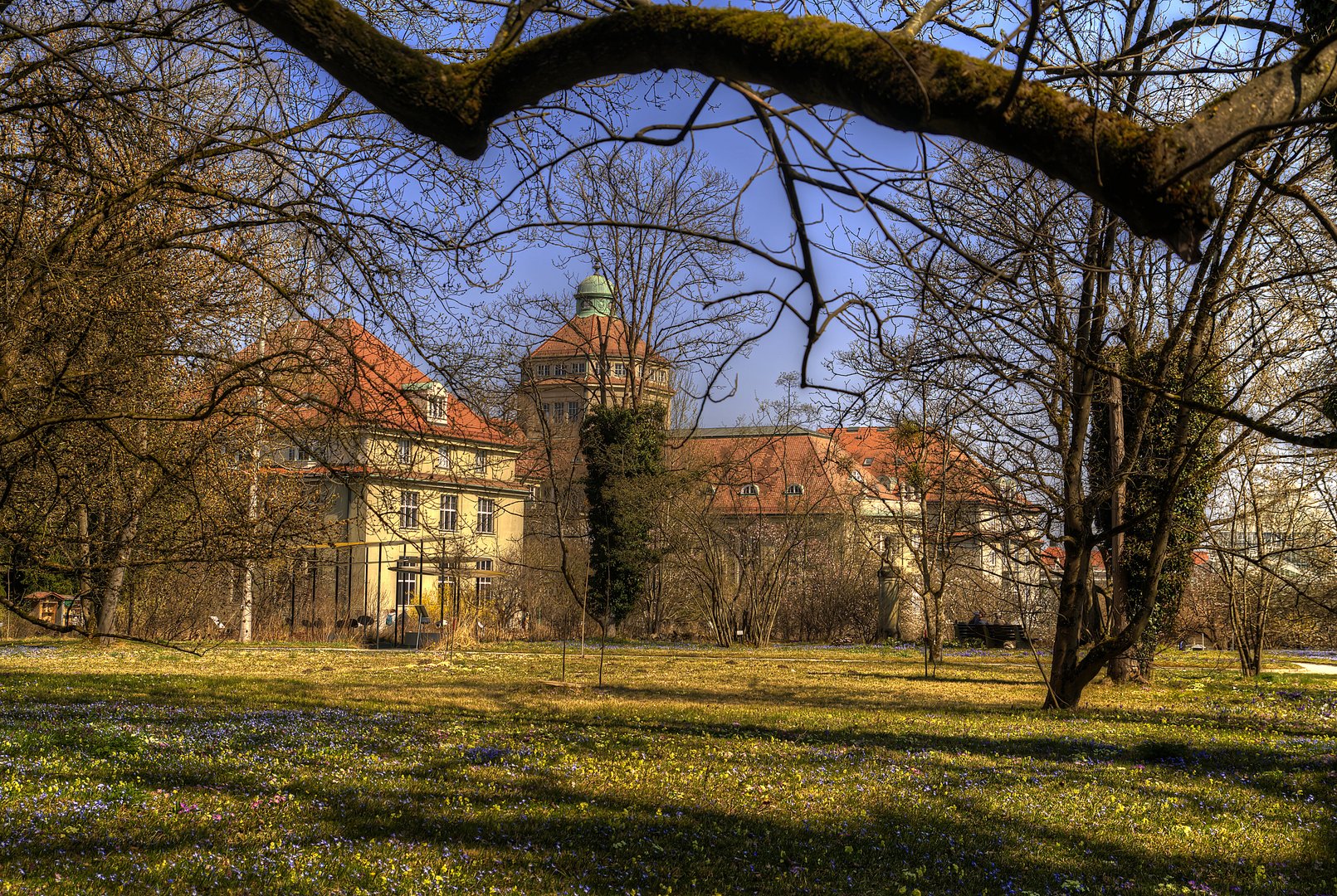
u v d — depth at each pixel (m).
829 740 13.34
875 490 33.72
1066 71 5.39
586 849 7.26
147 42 8.47
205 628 35.03
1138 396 16.61
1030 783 10.33
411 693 19.19
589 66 2.55
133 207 7.96
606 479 38.62
